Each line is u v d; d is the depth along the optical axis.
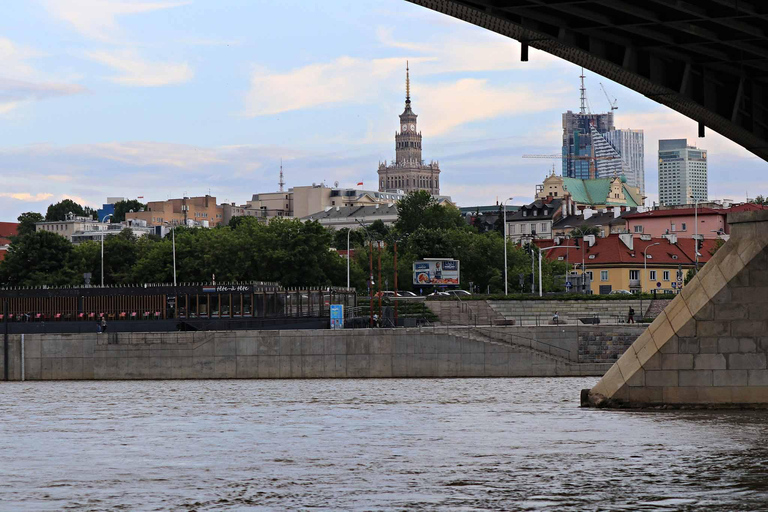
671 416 67.38
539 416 70.50
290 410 78.25
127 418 74.38
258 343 118.50
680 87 68.50
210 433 64.75
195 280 194.00
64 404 86.38
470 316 152.50
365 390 97.25
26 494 44.81
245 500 42.94
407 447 57.06
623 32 63.06
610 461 51.25
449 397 87.88
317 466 51.06
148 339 119.69
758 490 43.75
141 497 43.91
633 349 71.62
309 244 188.38
